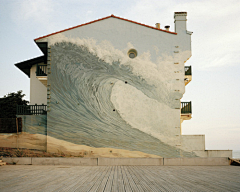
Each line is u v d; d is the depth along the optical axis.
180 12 20.95
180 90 20.20
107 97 19.77
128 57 20.36
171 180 9.57
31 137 19.44
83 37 20.38
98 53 20.25
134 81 20.08
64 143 19.16
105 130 19.41
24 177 9.91
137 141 19.41
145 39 20.61
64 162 15.23
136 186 8.27
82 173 11.29
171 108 19.97
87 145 19.19
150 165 15.61
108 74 20.05
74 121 19.44
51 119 19.41
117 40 20.48
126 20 20.69
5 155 17.03
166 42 20.62
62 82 19.83
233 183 8.97
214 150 19.52
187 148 19.53
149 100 19.94
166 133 19.66
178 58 20.50
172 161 15.73
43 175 10.50
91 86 19.83
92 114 19.53
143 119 19.70
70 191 7.33
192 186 8.35
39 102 24.02
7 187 7.86
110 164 15.55
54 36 20.27
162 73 20.31
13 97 28.44
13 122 19.55
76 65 20.03
